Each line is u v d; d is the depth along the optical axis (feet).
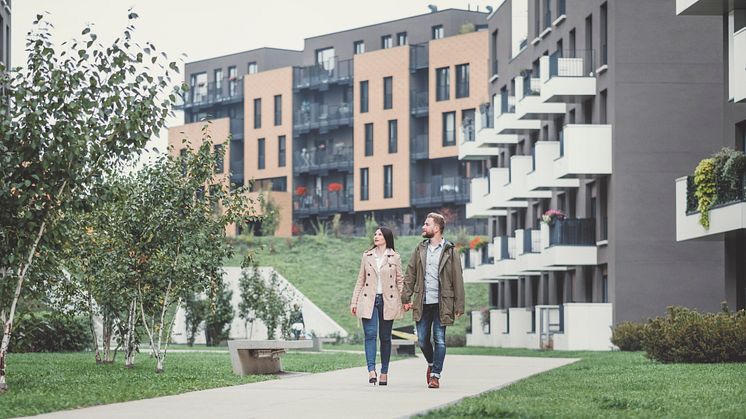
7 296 46.06
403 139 254.27
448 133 247.91
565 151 119.03
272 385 49.49
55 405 36.99
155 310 66.64
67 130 44.86
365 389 46.85
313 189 278.26
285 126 279.49
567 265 128.26
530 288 160.66
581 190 132.16
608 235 119.44
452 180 248.32
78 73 45.70
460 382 52.90
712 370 57.93
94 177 47.67
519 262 149.18
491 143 168.04
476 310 182.91
